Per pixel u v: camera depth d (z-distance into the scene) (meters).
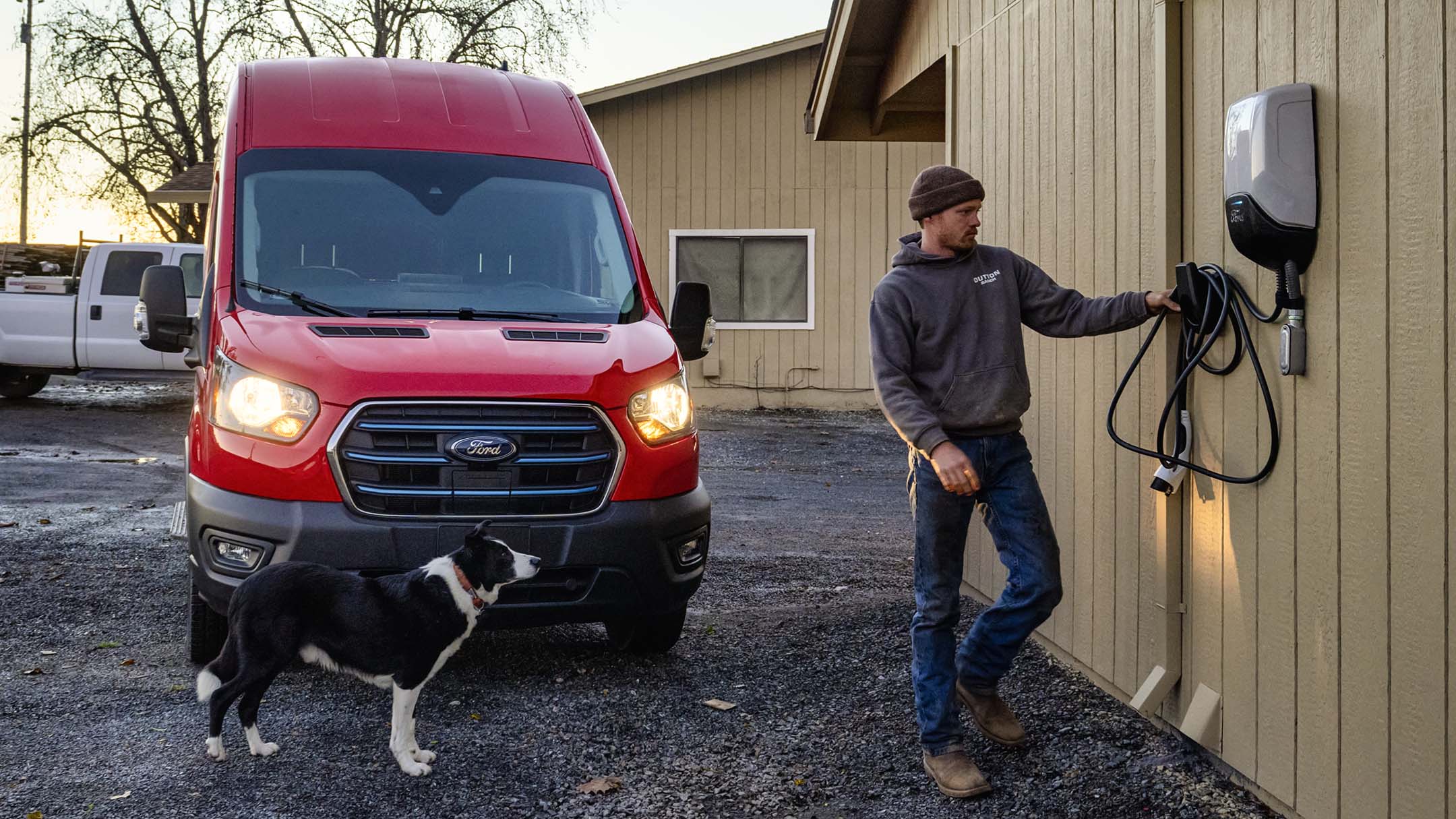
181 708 4.42
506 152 5.82
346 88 5.89
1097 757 3.91
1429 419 2.71
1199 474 3.81
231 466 4.39
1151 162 4.08
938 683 3.71
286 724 4.28
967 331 3.67
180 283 5.52
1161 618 4.01
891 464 12.40
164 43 29.27
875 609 5.94
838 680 4.84
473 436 4.41
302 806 3.58
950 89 6.52
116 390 18.44
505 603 4.47
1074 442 4.77
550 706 4.54
